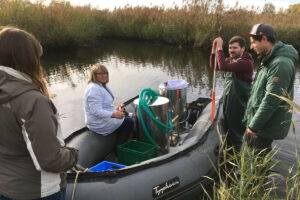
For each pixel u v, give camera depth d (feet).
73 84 22.74
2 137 4.05
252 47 8.08
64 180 4.66
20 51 4.04
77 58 34.83
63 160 4.17
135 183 7.10
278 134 7.95
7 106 3.88
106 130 9.96
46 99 4.06
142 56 36.06
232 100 10.83
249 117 8.55
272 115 7.81
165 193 7.51
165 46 45.47
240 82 10.68
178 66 29.35
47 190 4.30
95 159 9.38
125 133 10.66
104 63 31.45
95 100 9.65
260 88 7.97
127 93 20.12
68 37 41.39
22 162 4.14
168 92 11.41
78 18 45.68
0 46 4.00
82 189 6.70
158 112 9.73
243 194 6.34
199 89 20.84
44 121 3.91
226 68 10.20
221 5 39.91
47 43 40.16
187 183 8.07
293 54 7.47
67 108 17.28
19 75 4.03
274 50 7.50
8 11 38.09
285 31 36.27
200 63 30.86
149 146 9.49
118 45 47.50
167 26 45.19
